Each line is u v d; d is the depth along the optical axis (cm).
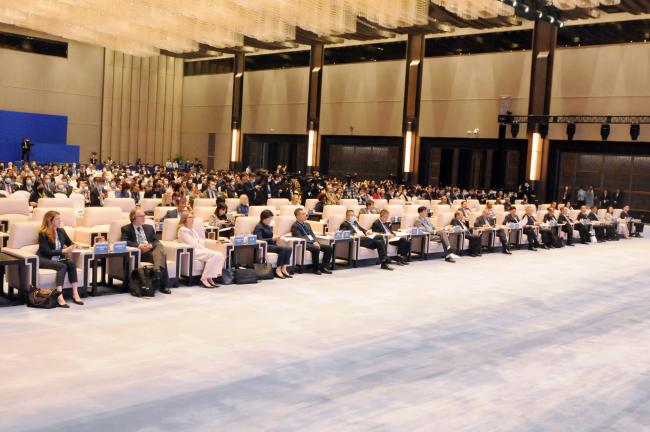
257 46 3200
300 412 541
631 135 2462
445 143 3069
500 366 699
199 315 852
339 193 2252
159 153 4162
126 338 729
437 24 2634
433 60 3078
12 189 1844
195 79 4175
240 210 1502
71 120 3759
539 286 1212
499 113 2862
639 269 1498
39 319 786
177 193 1725
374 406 562
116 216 1191
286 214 1412
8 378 586
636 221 2325
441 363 699
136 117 4041
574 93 2719
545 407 583
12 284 869
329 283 1125
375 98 3284
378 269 1305
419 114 3123
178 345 713
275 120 3728
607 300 1109
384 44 3241
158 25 2130
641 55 2552
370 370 662
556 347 791
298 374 638
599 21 2645
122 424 500
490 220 1694
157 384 591
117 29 2312
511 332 854
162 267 962
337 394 588
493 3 1678
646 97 2547
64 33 2538
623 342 833
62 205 1280
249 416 527
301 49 3594
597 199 2725
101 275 1024
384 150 3275
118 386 581
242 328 798
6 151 3331
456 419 541
